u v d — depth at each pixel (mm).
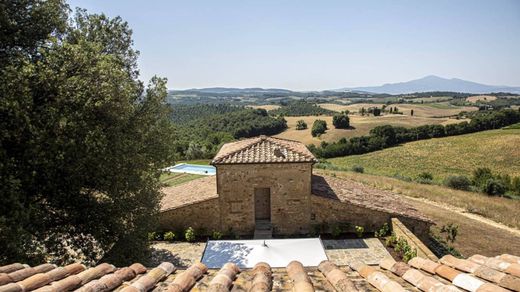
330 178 27984
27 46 13805
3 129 11305
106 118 14383
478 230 23984
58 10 14969
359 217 21375
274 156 21391
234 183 21266
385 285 4406
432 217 26656
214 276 5098
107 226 14961
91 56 14047
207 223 21516
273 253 14203
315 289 4574
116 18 19219
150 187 17656
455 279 4336
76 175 13242
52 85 12656
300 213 21469
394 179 43062
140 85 19172
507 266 4492
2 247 10500
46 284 4891
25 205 12422
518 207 32375
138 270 5602
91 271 5395
